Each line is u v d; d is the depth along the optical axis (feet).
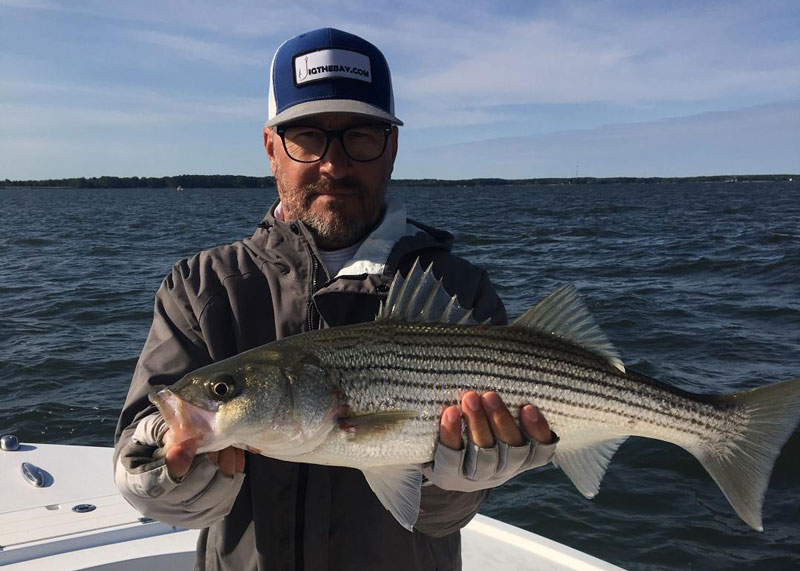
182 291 9.30
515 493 22.48
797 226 119.44
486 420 8.18
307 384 8.55
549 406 9.48
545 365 9.50
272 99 9.91
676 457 24.09
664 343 37.96
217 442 8.08
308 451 8.59
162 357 8.86
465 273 10.20
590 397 9.71
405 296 9.26
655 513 21.02
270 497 8.77
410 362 8.98
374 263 9.41
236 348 9.19
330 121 9.45
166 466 7.46
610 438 9.93
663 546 19.39
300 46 9.53
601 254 80.74
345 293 9.34
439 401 9.00
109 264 73.20
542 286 57.88
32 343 38.40
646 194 402.31
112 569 12.31
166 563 12.84
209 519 8.13
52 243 97.96
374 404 8.82
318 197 9.57
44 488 14.76
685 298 50.96
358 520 8.86
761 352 35.94
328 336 8.87
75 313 46.29
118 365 34.47
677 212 182.19
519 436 8.27
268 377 8.38
